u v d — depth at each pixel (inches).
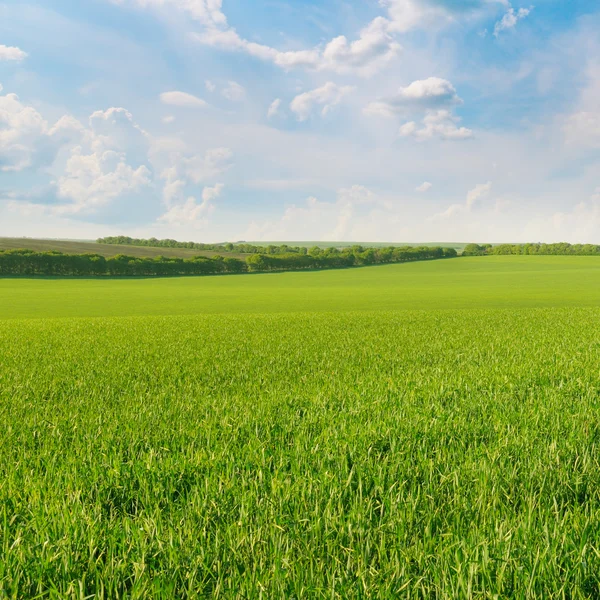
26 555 123.3
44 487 171.3
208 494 157.1
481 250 7204.7
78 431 252.2
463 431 229.8
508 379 364.5
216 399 335.0
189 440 229.0
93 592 112.7
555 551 118.6
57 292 2977.4
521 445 203.2
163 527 136.3
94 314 1817.2
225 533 133.3
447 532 132.7
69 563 118.1
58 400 345.1
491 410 271.6
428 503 151.9
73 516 142.1
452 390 331.6
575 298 2215.8
